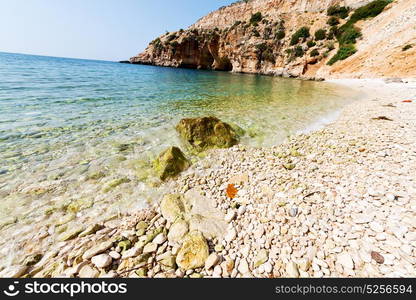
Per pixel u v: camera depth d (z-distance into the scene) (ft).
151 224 12.00
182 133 24.99
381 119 30.60
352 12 162.50
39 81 64.54
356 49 122.01
